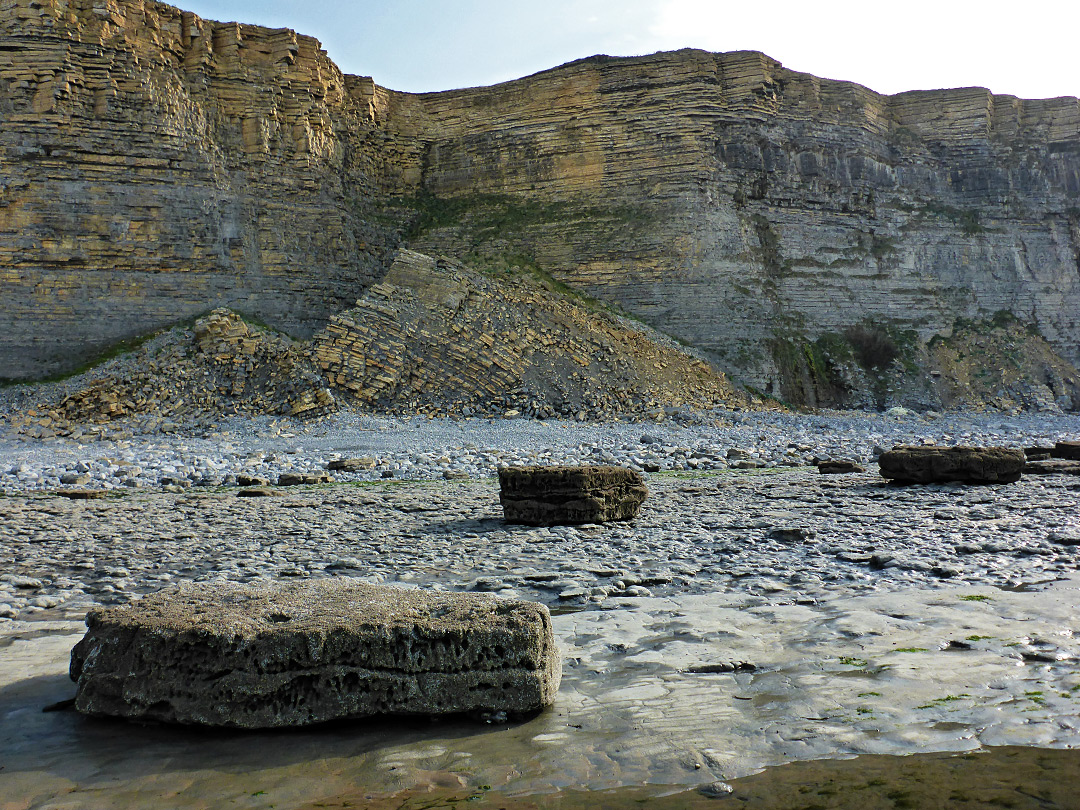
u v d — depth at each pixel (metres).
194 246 40.91
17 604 8.99
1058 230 56.59
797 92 52.09
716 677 6.12
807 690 5.75
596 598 8.60
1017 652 6.37
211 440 29.39
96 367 36.41
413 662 5.65
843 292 50.88
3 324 36.84
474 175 53.34
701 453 26.62
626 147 50.19
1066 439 31.59
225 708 5.48
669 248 47.88
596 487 13.91
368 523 14.61
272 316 42.56
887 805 4.14
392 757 5.02
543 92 52.41
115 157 39.56
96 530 14.34
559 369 38.41
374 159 52.22
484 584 9.36
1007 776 4.41
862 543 11.41
